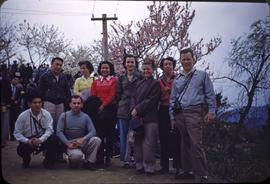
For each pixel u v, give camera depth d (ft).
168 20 38.65
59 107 22.41
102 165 22.48
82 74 24.17
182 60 18.43
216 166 20.92
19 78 32.07
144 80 20.07
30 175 19.42
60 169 21.09
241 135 23.17
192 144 17.92
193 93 18.01
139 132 19.69
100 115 21.71
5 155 25.09
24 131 20.97
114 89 21.89
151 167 19.79
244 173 19.76
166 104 19.98
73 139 21.48
